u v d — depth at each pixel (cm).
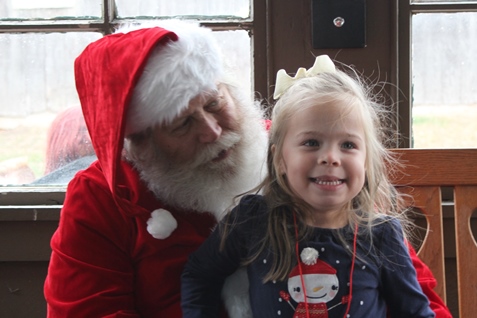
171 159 97
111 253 99
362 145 89
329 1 125
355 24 125
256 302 91
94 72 94
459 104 132
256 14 129
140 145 98
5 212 131
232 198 99
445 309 101
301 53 128
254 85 130
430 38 131
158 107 91
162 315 100
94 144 95
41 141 137
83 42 134
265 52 129
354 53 127
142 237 99
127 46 92
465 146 133
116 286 98
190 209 102
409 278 93
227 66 104
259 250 92
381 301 93
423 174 110
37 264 136
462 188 110
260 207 95
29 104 136
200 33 94
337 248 90
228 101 98
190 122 94
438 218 110
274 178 95
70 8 133
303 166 87
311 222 92
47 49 134
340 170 86
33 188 136
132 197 101
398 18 127
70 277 97
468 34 131
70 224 99
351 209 94
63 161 137
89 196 100
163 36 90
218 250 94
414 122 133
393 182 110
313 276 88
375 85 123
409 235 128
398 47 127
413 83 132
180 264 99
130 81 88
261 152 102
